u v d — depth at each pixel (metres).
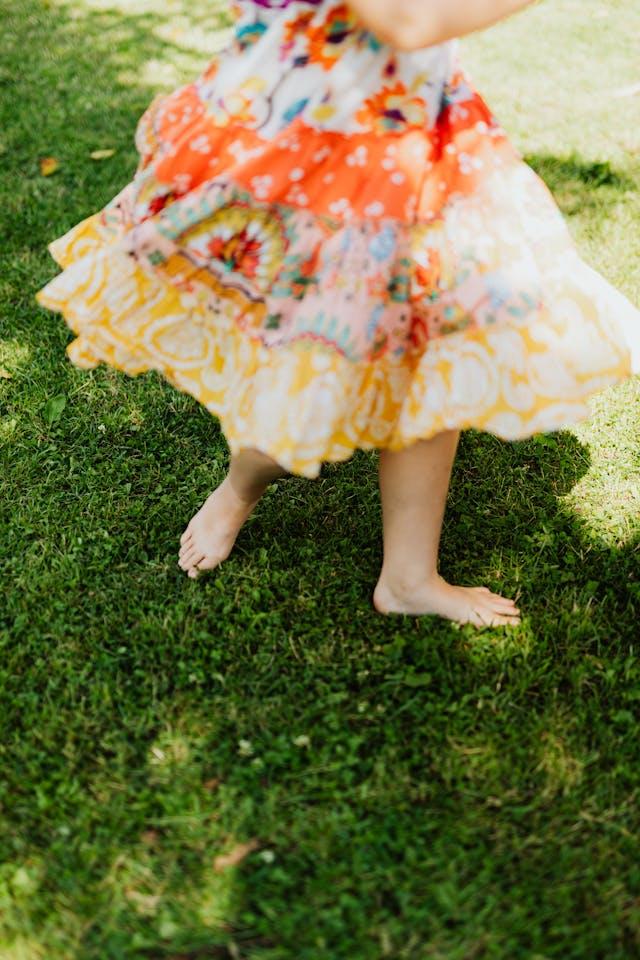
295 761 1.90
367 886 1.69
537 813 1.80
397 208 1.70
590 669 2.09
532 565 2.36
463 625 2.18
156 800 1.84
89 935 1.64
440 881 1.70
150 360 2.00
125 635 2.19
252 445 1.79
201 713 2.02
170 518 2.51
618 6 5.97
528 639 2.16
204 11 6.16
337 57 1.67
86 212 3.85
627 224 3.65
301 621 2.23
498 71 5.11
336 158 1.70
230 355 1.93
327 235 1.71
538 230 1.85
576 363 1.84
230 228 1.75
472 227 1.77
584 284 1.89
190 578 2.34
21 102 4.90
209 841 1.78
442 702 2.02
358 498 2.59
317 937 1.62
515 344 1.81
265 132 1.71
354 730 1.98
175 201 1.78
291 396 1.75
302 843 1.76
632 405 2.80
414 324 1.82
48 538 2.45
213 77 1.79
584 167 4.09
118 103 4.87
